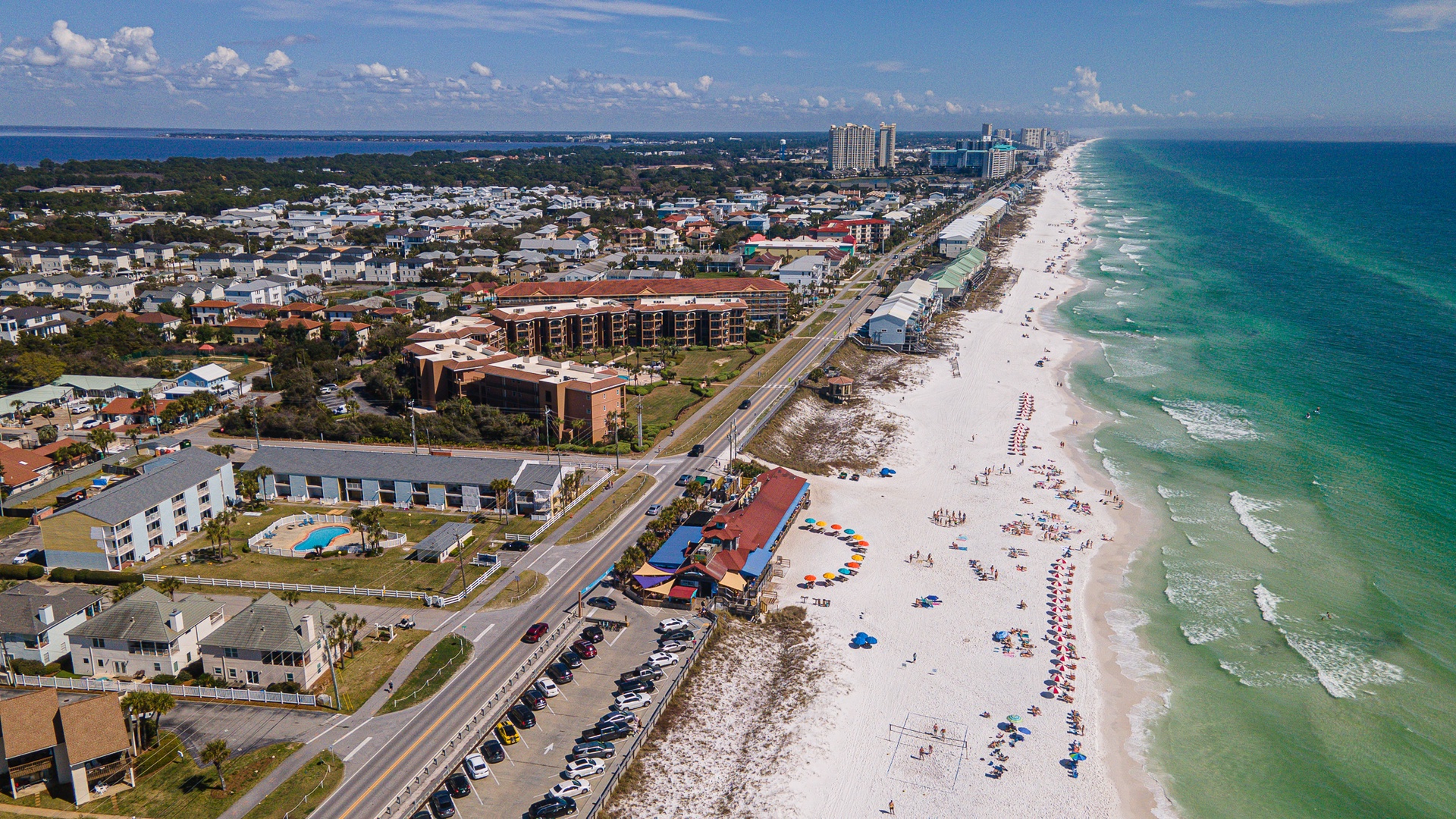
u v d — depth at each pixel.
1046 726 99.31
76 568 125.12
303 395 198.00
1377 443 180.50
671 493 153.38
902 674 108.00
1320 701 103.88
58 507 146.50
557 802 81.00
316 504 150.00
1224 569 133.50
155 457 167.12
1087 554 138.88
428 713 94.44
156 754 87.38
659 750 92.19
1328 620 120.12
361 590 119.62
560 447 176.00
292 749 88.56
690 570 120.81
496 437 179.25
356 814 79.62
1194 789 90.38
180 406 184.75
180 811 79.88
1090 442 185.75
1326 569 132.88
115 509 125.38
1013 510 154.12
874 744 95.75
